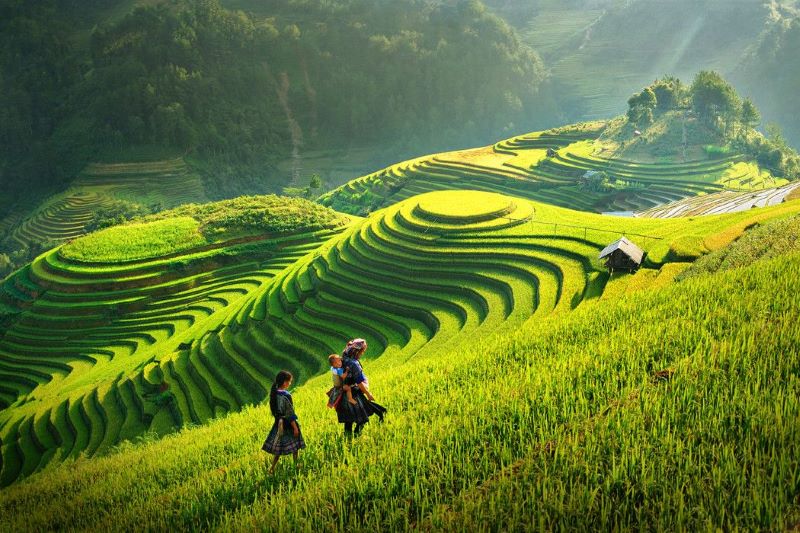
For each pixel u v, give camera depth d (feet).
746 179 490.08
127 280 357.82
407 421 62.69
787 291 73.77
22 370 307.99
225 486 57.82
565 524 37.22
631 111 622.54
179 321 329.52
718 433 43.21
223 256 380.99
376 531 41.91
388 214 329.72
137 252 379.76
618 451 45.09
